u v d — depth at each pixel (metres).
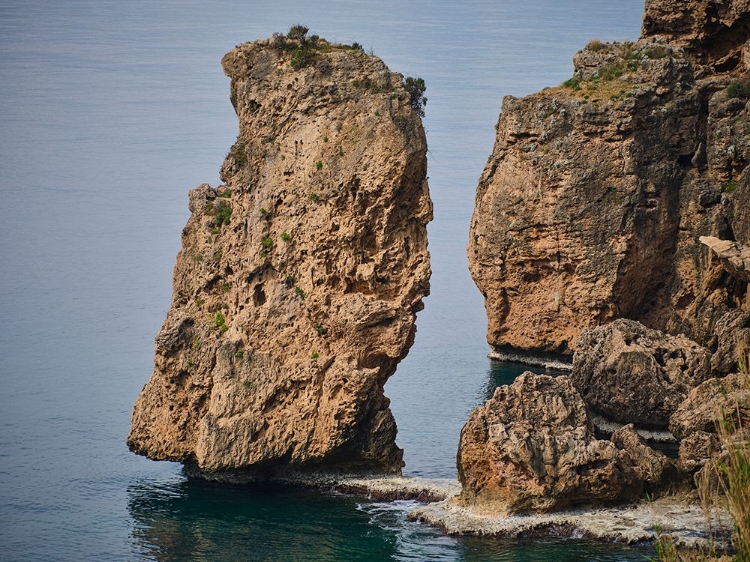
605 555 197.88
